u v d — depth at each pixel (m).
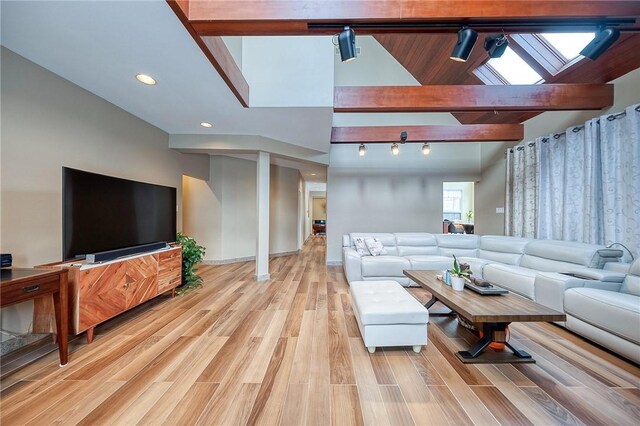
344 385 1.69
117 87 2.62
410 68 5.39
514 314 1.86
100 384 1.68
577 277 2.62
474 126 4.53
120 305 2.47
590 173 3.24
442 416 1.44
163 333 2.39
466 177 5.88
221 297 3.44
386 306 2.13
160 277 3.08
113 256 2.49
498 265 3.55
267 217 4.44
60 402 1.51
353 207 5.91
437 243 4.81
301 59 3.06
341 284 4.12
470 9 1.77
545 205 4.04
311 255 7.03
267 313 2.89
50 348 2.10
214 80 2.48
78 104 2.58
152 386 1.66
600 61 3.01
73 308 2.06
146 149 3.57
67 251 2.18
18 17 1.67
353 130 4.57
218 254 5.66
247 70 3.04
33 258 2.19
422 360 1.99
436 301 3.28
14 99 2.05
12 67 2.04
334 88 3.21
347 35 1.83
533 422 1.39
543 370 1.87
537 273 2.90
